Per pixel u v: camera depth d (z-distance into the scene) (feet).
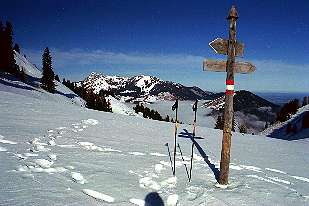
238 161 41.04
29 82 315.58
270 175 33.86
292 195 25.94
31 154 28.84
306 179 35.12
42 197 18.65
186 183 26.23
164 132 60.08
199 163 34.65
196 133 65.92
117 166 28.81
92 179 23.82
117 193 21.71
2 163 24.07
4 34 302.25
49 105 78.64
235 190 25.41
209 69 26.25
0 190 18.63
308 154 58.23
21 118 52.54
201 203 21.91
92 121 59.52
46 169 24.40
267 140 72.69
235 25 25.98
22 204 17.21
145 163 31.45
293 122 304.09
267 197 24.59
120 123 62.90
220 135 67.41
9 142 32.94
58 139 38.68
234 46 25.98
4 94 85.61
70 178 23.24
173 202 21.65
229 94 26.35
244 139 69.67
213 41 25.95
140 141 46.47
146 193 22.53
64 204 18.22
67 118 59.57
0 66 297.33
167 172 29.22
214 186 26.20
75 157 30.07
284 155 53.16
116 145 40.47
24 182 20.62
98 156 31.78
